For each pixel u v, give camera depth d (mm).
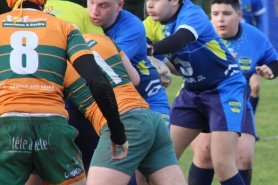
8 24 11516
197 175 17156
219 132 15539
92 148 14117
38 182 13609
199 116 16547
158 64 16375
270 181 19844
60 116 11375
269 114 32438
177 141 16766
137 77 13305
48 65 11305
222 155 15422
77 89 12617
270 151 24125
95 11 13625
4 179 11117
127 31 13984
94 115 12469
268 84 44844
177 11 15672
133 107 12234
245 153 16844
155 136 12234
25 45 11336
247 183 16906
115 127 10914
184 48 15781
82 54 11055
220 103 15859
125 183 11781
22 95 11156
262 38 17828
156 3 15578
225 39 17781
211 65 16016
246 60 17719
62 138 11312
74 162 11555
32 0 11797
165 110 15109
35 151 11195
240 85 16203
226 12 17375
